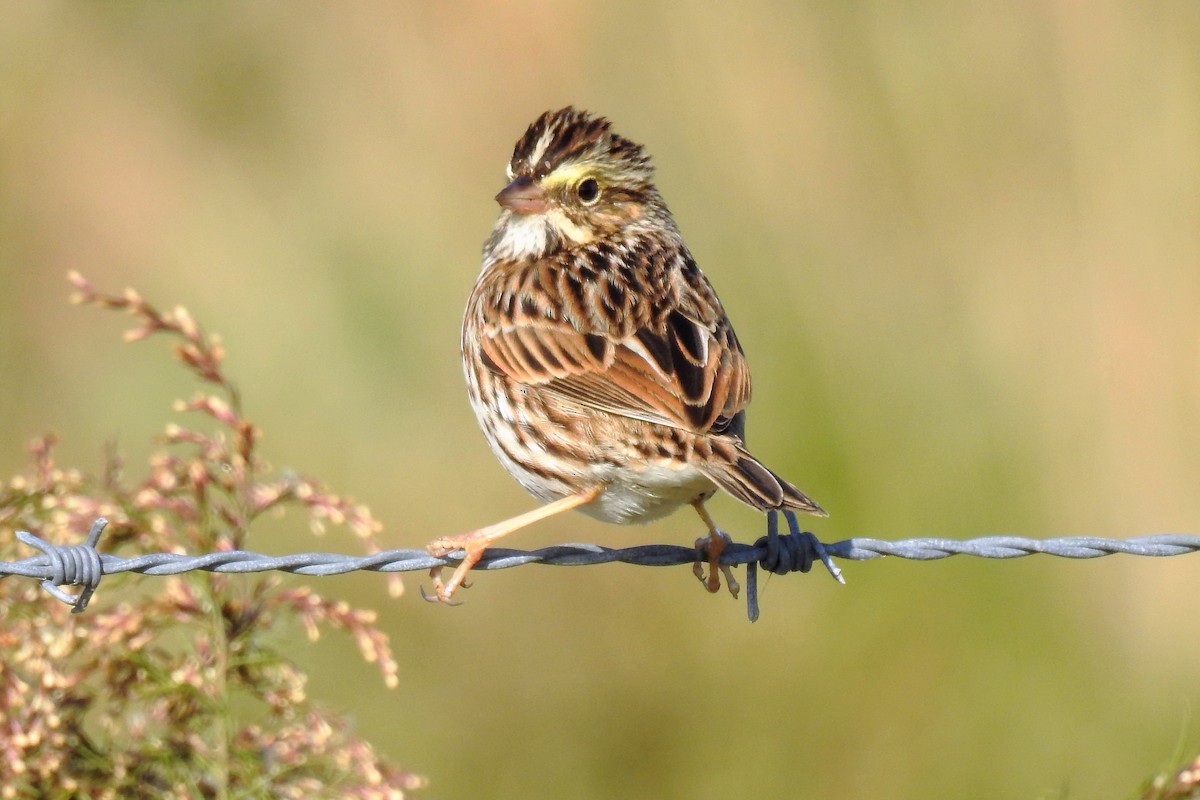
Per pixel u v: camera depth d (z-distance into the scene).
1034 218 15.68
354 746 8.66
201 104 18.56
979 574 13.77
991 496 14.51
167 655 8.88
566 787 13.25
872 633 13.66
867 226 15.88
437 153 17.38
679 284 9.19
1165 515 14.34
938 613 13.70
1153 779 9.36
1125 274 15.06
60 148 18.25
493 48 17.64
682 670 13.58
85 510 8.69
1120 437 14.62
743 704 13.47
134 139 18.36
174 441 8.73
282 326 16.45
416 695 13.35
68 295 17.42
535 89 17.42
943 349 15.23
